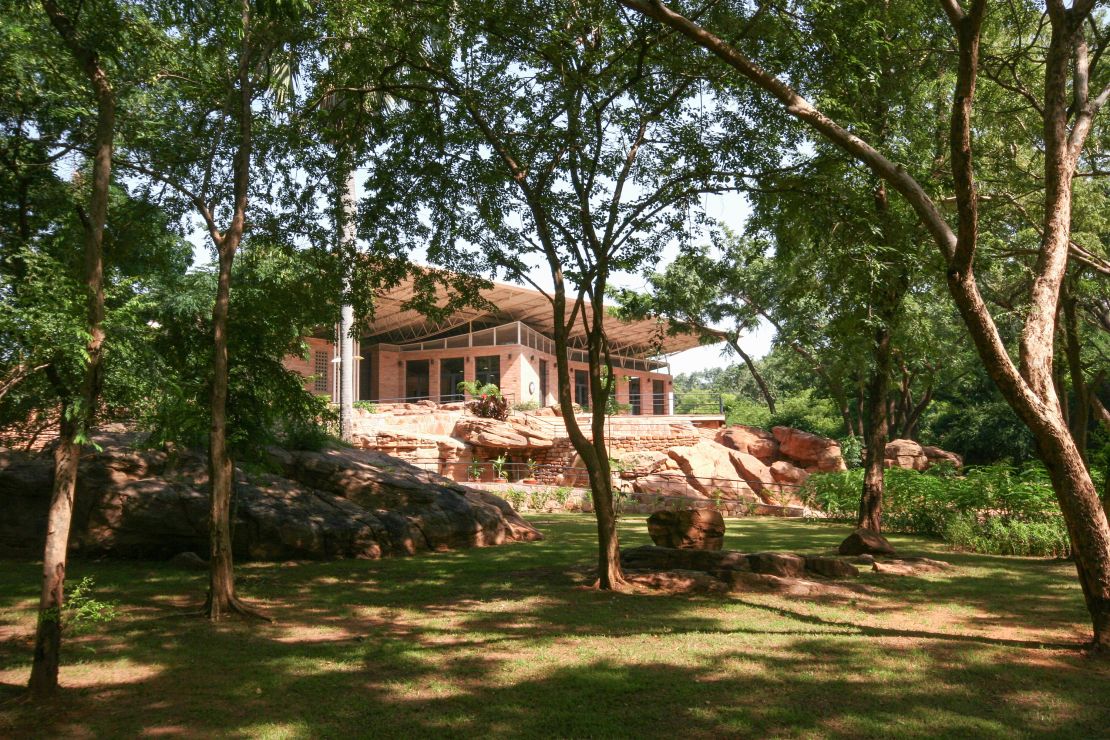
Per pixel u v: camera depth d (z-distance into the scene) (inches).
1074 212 546.0
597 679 231.1
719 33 392.8
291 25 365.7
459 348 1745.8
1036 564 502.3
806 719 195.5
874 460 661.3
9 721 193.6
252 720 196.7
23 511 496.1
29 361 219.9
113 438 541.3
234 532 485.7
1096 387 615.8
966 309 262.5
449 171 452.1
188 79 373.4
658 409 2191.2
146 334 352.8
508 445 1244.5
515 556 532.7
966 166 249.6
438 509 590.2
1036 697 214.2
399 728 190.4
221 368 339.3
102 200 227.0
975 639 285.1
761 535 708.0
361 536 524.1
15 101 335.6
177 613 336.2
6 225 330.0
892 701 210.5
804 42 374.3
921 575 445.7
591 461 403.5
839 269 419.2
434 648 272.5
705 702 209.9
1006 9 502.3
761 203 438.6
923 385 1299.2
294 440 606.9
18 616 322.3
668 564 437.1
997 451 1469.0
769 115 405.1
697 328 1235.9
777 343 1221.1
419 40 405.7
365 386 1843.0
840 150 420.2
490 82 434.9
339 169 429.7
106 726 191.5
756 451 1211.9
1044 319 270.1
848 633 295.4
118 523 486.3
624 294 465.4
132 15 326.0
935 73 529.7
